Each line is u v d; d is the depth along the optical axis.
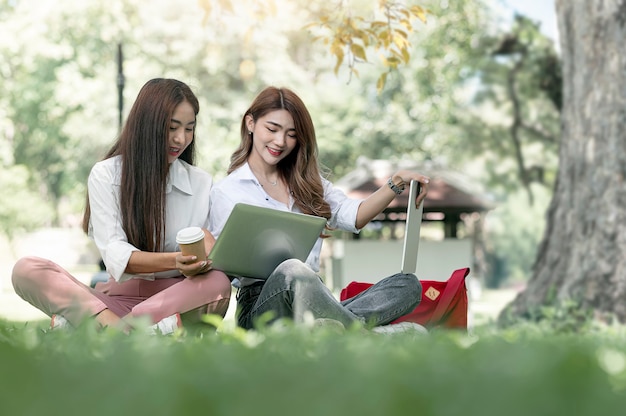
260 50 30.00
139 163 4.94
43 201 38.91
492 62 31.88
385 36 8.66
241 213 4.51
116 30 30.86
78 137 32.66
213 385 1.66
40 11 30.92
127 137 4.98
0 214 36.03
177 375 1.82
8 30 31.38
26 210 36.34
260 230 4.61
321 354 2.47
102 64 31.88
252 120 5.62
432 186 18.67
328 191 5.82
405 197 17.64
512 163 34.00
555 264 11.59
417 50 32.03
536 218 38.81
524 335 4.72
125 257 4.75
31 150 36.41
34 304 4.71
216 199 5.43
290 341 3.02
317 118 33.34
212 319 3.96
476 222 38.44
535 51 31.64
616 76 11.27
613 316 10.90
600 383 1.67
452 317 5.11
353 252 18.09
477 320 11.34
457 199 18.41
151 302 4.60
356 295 5.08
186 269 4.58
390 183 5.54
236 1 9.05
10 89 34.56
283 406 1.50
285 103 5.51
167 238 5.11
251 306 5.04
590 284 11.14
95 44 31.53
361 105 33.84
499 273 40.03
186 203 5.17
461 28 31.45
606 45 11.32
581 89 11.56
